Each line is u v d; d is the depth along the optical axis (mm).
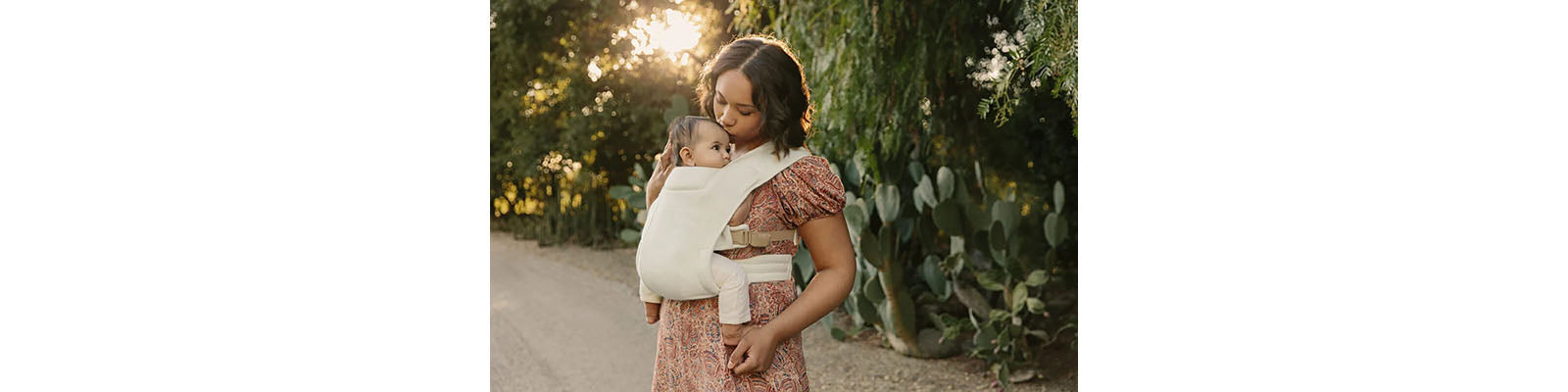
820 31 2969
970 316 3180
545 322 3164
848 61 2959
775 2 2975
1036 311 3035
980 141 3059
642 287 1806
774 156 1640
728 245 1613
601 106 3137
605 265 3178
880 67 2980
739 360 1605
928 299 3379
